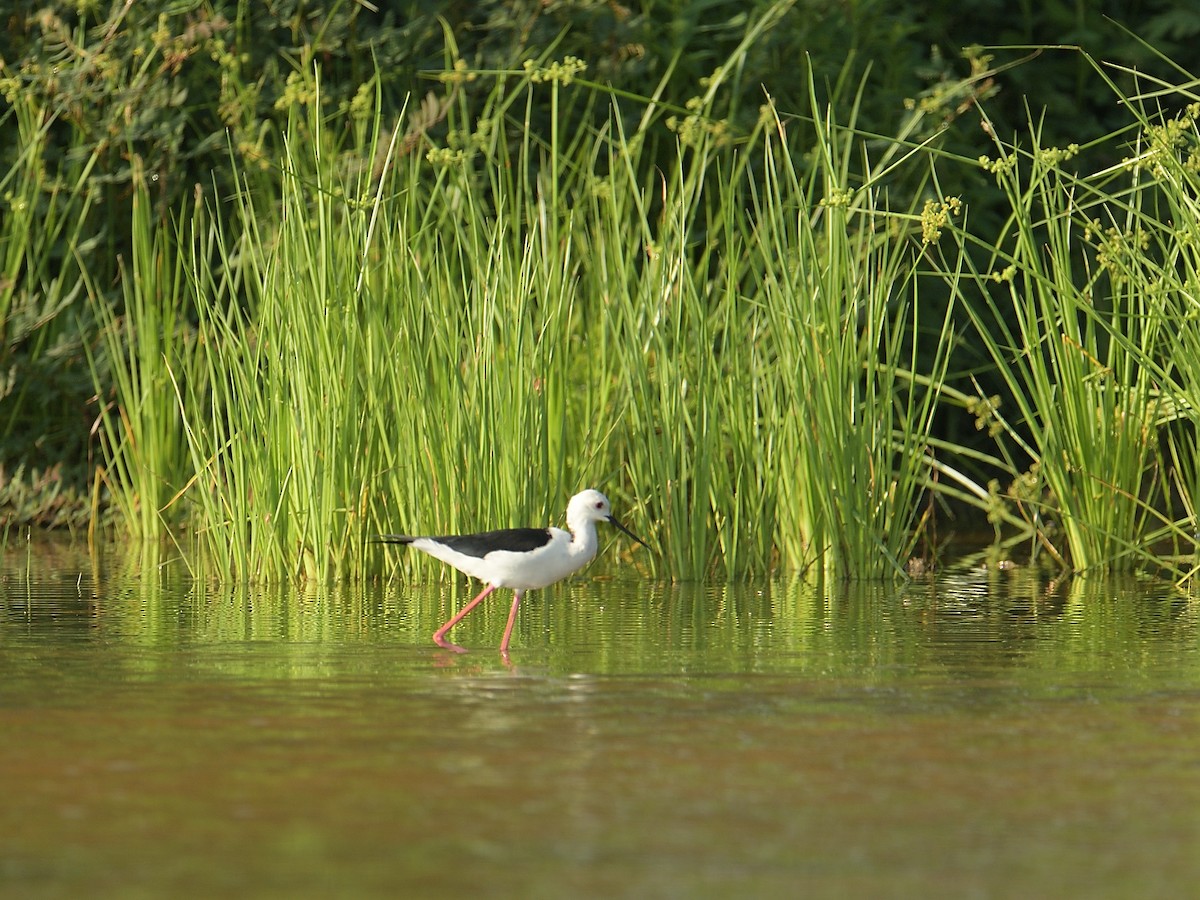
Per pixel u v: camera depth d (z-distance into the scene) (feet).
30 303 61.82
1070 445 52.34
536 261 49.16
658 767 25.17
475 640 37.73
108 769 24.88
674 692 31.04
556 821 22.39
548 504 48.26
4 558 54.95
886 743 26.84
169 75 62.49
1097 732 27.71
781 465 50.88
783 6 61.11
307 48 59.67
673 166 63.10
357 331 48.49
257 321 55.26
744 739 27.04
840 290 49.80
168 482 57.82
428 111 56.08
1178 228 49.78
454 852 21.06
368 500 49.70
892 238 60.80
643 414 50.55
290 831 21.88
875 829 22.12
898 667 34.01
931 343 67.56
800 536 51.21
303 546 48.93
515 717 28.66
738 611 43.06
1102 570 52.06
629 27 61.82
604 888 19.80
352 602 44.50
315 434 48.52
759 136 62.69
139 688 31.22
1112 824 22.40
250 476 49.24
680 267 49.75
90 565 53.11
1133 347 48.49
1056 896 19.69
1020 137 71.67
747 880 20.12
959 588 48.47
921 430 52.49
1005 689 31.50
